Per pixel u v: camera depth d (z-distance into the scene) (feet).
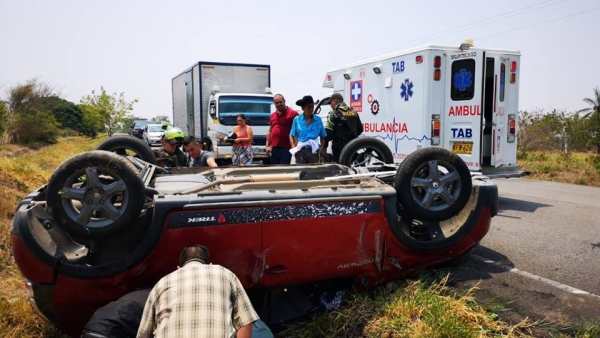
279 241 13.15
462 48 28.07
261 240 12.99
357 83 35.55
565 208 29.43
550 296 14.74
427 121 28.58
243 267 12.96
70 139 122.62
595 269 17.53
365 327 13.21
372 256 14.26
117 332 10.57
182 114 69.15
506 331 12.61
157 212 12.39
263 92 57.26
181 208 12.53
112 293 12.41
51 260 12.07
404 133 30.55
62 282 12.22
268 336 11.69
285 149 30.07
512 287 15.35
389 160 21.26
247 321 9.78
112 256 13.53
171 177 16.31
